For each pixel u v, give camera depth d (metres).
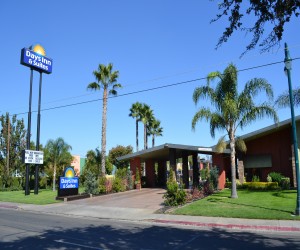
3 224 14.00
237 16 6.70
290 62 15.19
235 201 19.42
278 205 17.25
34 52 31.94
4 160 41.44
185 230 12.62
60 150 40.66
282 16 6.46
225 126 21.58
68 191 25.47
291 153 27.50
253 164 29.30
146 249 9.16
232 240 10.49
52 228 12.98
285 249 9.06
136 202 21.91
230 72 20.67
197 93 21.53
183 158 35.28
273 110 20.59
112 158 55.78
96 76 35.81
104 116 35.25
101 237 11.03
